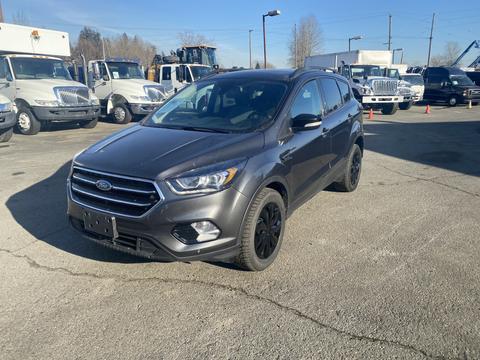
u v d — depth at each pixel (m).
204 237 3.22
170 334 2.88
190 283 3.54
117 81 15.20
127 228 3.23
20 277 3.62
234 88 4.58
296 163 4.13
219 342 2.80
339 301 3.27
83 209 3.45
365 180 7.00
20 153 9.16
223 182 3.24
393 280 3.60
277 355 2.68
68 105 12.38
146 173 3.15
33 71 12.65
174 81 18.78
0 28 11.97
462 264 3.90
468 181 6.91
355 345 2.77
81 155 3.70
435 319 3.04
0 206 5.48
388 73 21.28
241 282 3.56
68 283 3.53
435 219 5.11
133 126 4.49
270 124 3.95
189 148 3.48
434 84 24.30
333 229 4.77
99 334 2.88
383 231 4.72
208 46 21.59
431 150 9.80
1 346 2.75
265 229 3.69
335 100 5.48
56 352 2.70
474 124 15.10
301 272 3.74
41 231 4.64
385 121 16.30
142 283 3.53
